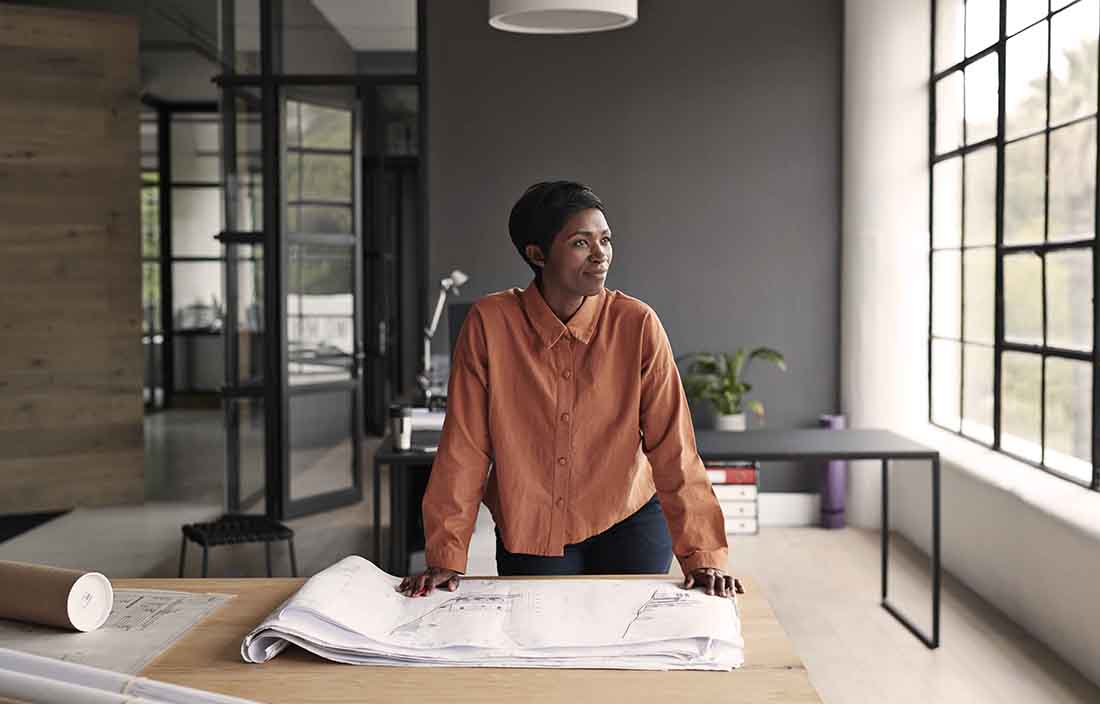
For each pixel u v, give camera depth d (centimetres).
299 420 691
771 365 655
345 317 719
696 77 646
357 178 723
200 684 144
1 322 688
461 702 139
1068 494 427
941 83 600
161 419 1122
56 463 699
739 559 569
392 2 662
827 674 397
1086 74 425
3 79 681
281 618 154
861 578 530
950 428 593
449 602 173
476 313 209
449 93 649
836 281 651
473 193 650
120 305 706
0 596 165
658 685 144
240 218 686
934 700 371
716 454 390
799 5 643
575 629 159
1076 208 438
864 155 624
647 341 206
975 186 552
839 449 400
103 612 165
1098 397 417
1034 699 371
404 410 399
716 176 650
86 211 698
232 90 679
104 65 700
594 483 210
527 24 444
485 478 208
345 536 634
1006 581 464
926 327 618
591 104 647
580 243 193
